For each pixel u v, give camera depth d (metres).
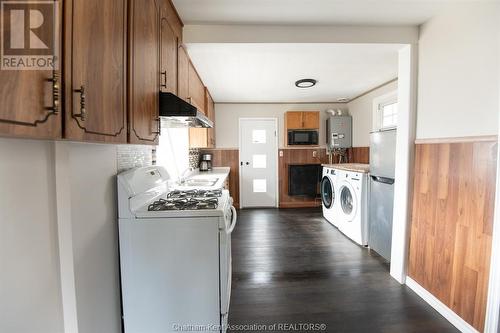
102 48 0.94
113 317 1.50
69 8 0.75
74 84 0.77
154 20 1.47
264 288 2.26
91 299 1.28
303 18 2.01
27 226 0.98
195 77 2.94
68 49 0.75
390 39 2.15
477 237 1.61
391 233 2.64
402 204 2.29
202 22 2.06
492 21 1.54
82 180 1.22
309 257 2.88
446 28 1.87
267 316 1.90
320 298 2.11
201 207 1.58
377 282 2.35
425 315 1.90
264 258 2.85
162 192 2.04
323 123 5.27
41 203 1.04
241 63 2.90
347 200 3.58
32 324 1.00
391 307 1.99
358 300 2.09
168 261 1.52
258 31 2.11
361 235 3.16
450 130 1.84
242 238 3.48
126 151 1.75
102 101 0.94
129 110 1.17
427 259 2.05
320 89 4.19
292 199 5.34
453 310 1.80
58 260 1.13
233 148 5.24
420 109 2.13
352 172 3.33
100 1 0.92
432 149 1.99
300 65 3.00
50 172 1.09
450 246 1.83
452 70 1.82
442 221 1.90
